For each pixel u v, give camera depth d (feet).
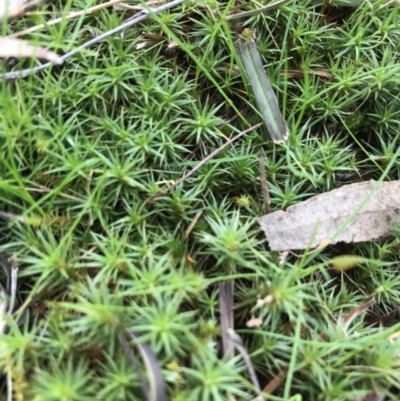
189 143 0.74
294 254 0.67
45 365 0.59
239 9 0.77
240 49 0.75
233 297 0.66
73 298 0.62
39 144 0.66
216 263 0.66
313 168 0.72
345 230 0.69
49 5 0.75
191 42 0.77
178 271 0.64
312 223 0.68
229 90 0.77
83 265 0.63
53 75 0.72
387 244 0.71
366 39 0.78
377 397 0.61
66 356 0.59
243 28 0.77
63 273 0.62
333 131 0.78
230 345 0.61
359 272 0.71
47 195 0.64
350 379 0.61
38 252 0.62
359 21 0.77
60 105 0.69
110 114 0.73
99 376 0.59
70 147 0.69
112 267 0.63
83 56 0.72
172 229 0.70
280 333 0.63
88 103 0.72
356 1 0.79
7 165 0.62
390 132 0.77
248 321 0.62
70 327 0.61
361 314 0.67
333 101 0.76
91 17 0.74
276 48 0.78
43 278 0.62
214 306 0.64
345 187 0.70
